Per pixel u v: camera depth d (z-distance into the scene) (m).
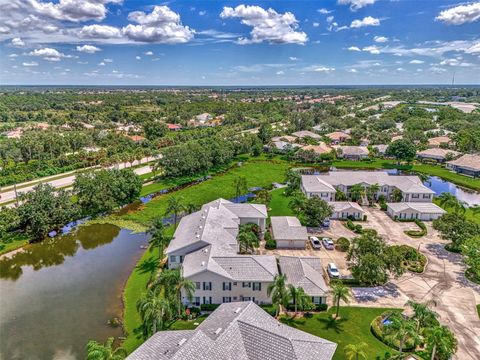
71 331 51.03
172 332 40.78
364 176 110.81
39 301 58.41
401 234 82.12
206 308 55.25
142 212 97.50
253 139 173.88
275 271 57.12
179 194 112.19
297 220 81.31
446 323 51.25
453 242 73.00
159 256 71.44
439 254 72.44
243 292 56.12
